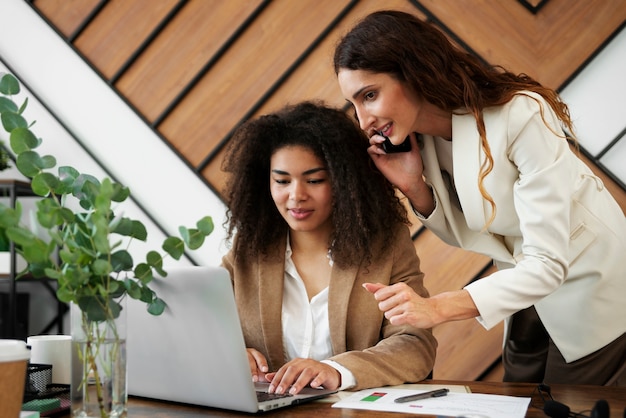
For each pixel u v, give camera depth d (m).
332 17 2.60
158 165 2.74
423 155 1.50
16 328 2.52
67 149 2.80
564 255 1.24
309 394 1.14
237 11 2.67
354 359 1.24
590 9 2.40
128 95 2.75
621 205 2.38
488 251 1.54
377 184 1.52
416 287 1.48
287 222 1.51
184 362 1.09
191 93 2.71
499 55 2.46
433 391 1.13
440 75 1.29
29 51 2.82
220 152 2.68
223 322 1.01
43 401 1.07
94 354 0.91
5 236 0.88
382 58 1.28
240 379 1.03
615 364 1.47
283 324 1.51
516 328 1.67
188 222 2.72
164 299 1.07
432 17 2.51
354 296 1.47
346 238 1.47
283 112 1.58
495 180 1.33
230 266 1.57
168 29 2.72
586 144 2.41
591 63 2.41
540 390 1.11
